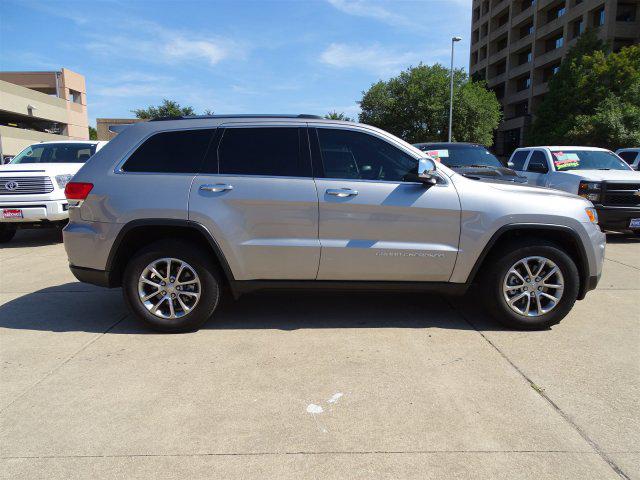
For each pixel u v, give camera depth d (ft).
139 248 14.42
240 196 13.34
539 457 8.26
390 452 8.40
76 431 9.02
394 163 13.89
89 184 13.67
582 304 16.83
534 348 12.85
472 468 7.97
